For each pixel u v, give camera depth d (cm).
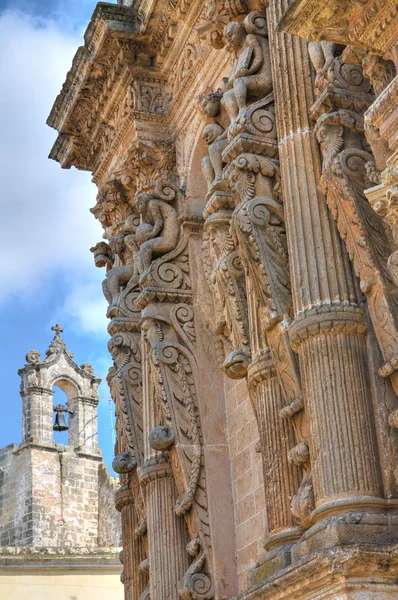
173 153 1839
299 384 1313
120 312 1862
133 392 1831
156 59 1873
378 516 1164
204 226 1573
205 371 1680
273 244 1387
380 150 1200
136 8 1864
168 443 1638
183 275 1725
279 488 1354
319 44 1349
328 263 1282
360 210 1241
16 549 3241
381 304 1219
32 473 5138
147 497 1702
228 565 1586
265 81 1478
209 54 1738
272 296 1356
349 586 1124
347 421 1214
